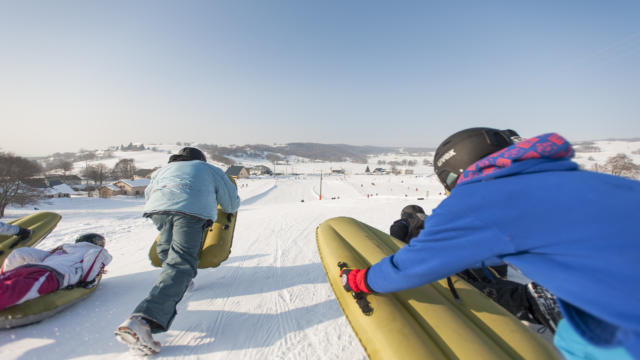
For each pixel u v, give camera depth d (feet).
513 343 5.24
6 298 6.72
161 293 6.52
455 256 3.49
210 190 8.45
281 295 10.23
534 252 3.13
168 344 7.00
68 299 8.17
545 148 3.39
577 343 3.53
